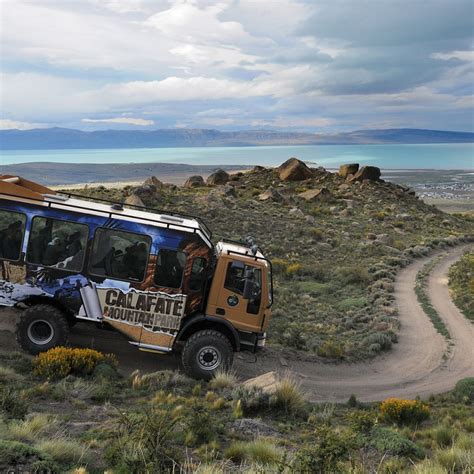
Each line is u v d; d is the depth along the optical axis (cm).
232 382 1269
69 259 1258
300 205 6869
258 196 6800
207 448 827
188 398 1151
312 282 3591
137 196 4991
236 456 810
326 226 5831
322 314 2730
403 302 3166
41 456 595
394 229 6353
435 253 5419
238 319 1330
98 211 1265
